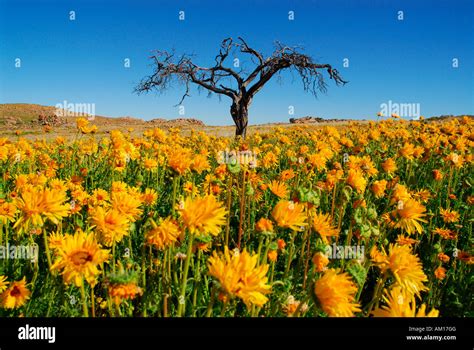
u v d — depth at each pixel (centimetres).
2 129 4447
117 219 272
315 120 5812
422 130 1146
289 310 245
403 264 228
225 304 185
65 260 214
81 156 762
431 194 650
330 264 288
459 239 523
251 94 3466
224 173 475
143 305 262
